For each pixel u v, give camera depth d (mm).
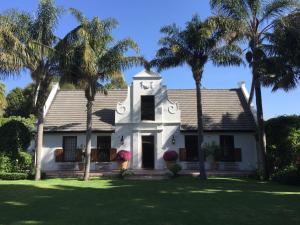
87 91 26703
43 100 26422
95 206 15023
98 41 25922
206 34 25156
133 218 12508
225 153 32000
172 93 35500
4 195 18422
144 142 31984
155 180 25891
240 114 33156
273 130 27969
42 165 31875
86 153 26469
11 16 25125
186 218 12469
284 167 26156
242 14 25953
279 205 14969
